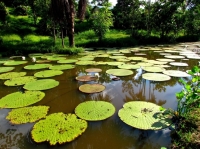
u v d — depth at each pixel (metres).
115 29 16.83
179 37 13.53
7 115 2.46
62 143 1.81
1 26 11.92
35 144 1.80
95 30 11.35
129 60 6.16
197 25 13.37
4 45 8.95
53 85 3.67
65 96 3.15
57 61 6.35
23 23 14.07
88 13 17.97
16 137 1.96
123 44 11.16
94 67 5.32
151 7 13.28
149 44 12.25
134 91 3.34
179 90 3.33
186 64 5.25
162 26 12.62
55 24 9.60
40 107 2.64
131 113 2.34
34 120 2.28
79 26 16.52
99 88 3.49
